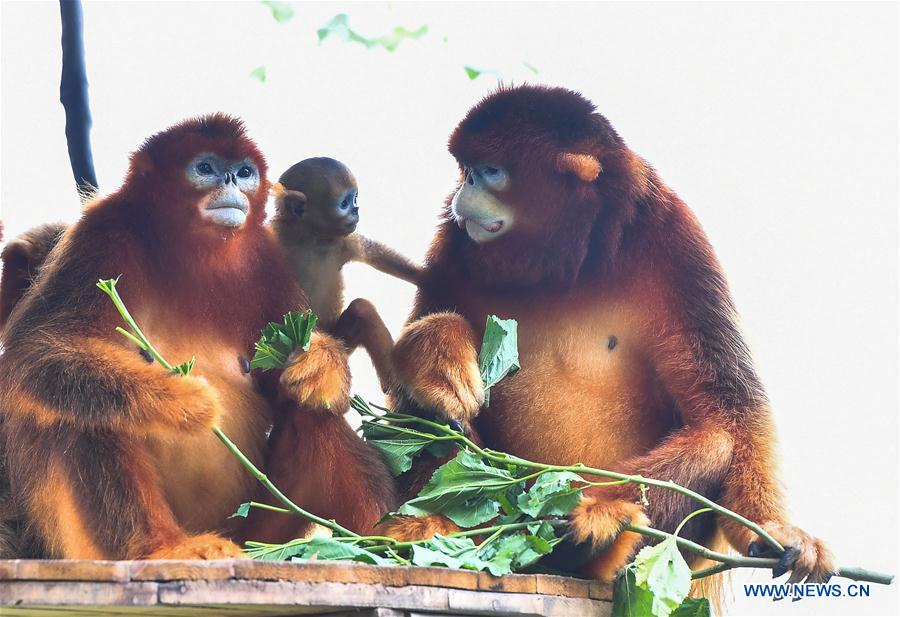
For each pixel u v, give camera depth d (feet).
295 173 28.35
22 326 22.34
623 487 23.08
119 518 20.62
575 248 25.70
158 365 23.25
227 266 24.16
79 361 21.40
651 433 25.29
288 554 20.11
